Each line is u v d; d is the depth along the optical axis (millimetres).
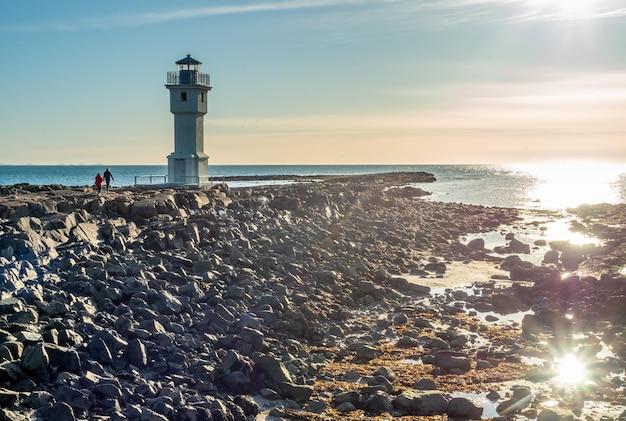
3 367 14234
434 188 113375
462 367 18281
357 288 26281
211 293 21812
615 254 36344
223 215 36000
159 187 50344
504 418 15000
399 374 17797
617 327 22203
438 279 31297
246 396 15656
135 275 22078
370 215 53344
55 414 13344
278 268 27062
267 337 19531
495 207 70438
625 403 15961
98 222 29062
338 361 18906
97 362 15555
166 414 13930
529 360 19266
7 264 21328
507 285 29906
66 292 19156
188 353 17203
